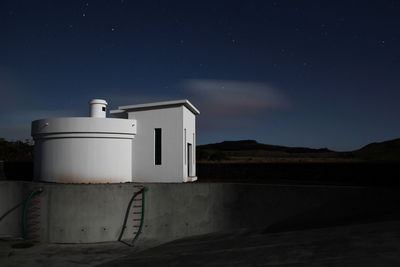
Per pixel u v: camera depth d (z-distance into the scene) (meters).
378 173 14.05
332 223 9.66
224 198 13.39
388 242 6.06
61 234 13.39
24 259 11.48
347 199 11.29
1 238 14.36
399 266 4.76
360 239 6.69
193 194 13.71
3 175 19.61
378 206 10.73
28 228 14.00
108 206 13.55
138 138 16.05
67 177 14.85
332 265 5.40
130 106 16.19
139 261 10.12
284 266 6.02
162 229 13.76
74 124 14.86
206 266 7.45
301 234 8.74
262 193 12.84
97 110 17.30
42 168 15.67
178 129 15.51
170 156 15.49
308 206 11.95
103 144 15.06
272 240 8.88
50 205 13.62
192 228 13.55
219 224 13.31
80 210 13.38
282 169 16.78
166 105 15.73
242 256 7.62
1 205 14.96
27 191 14.30
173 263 8.73
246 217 12.98
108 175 14.99
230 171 18.12
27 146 32.19
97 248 12.64
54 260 11.32
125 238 13.63
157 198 13.97
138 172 15.87
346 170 15.09
